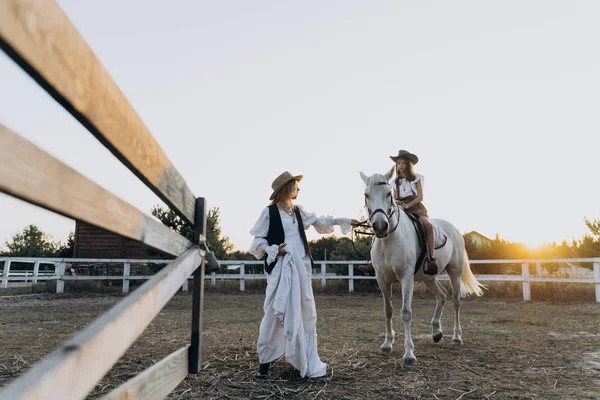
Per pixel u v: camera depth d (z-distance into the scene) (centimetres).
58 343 570
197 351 271
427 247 552
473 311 1046
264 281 1681
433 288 635
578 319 878
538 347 579
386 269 530
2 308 1035
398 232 518
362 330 731
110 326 123
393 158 631
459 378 422
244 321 834
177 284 206
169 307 1092
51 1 90
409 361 476
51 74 90
